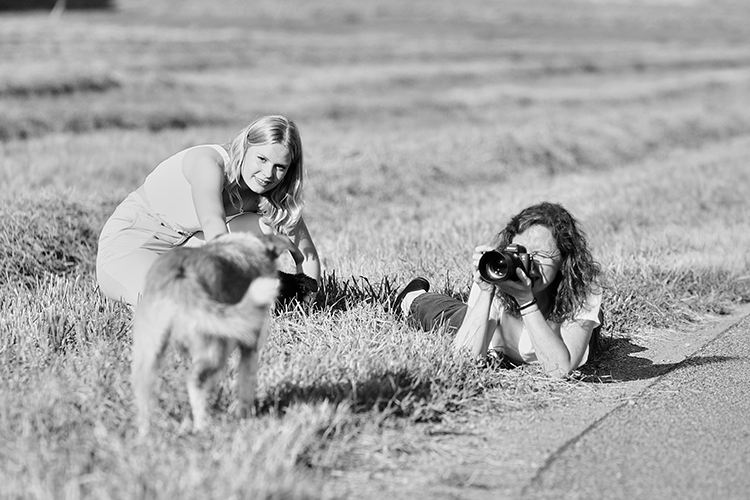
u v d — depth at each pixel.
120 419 5.72
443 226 13.80
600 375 7.74
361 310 8.27
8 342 7.30
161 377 6.15
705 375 7.75
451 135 24.22
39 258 10.94
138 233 7.94
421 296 8.43
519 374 7.34
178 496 4.59
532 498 5.14
